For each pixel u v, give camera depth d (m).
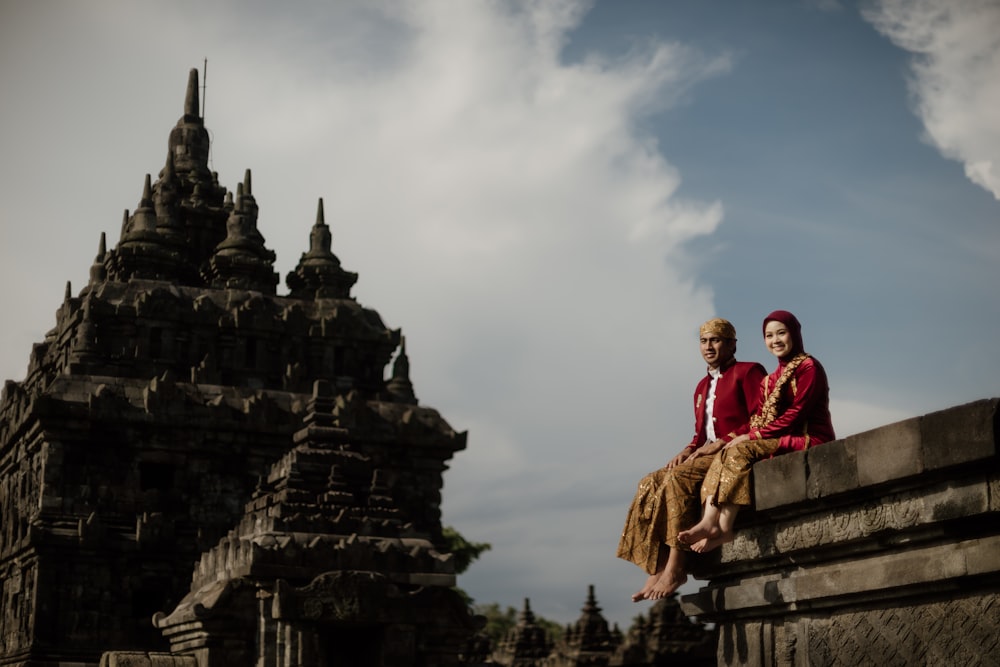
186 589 53.59
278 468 41.53
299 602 35.03
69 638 51.44
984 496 8.73
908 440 9.23
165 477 55.78
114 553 52.78
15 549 54.06
